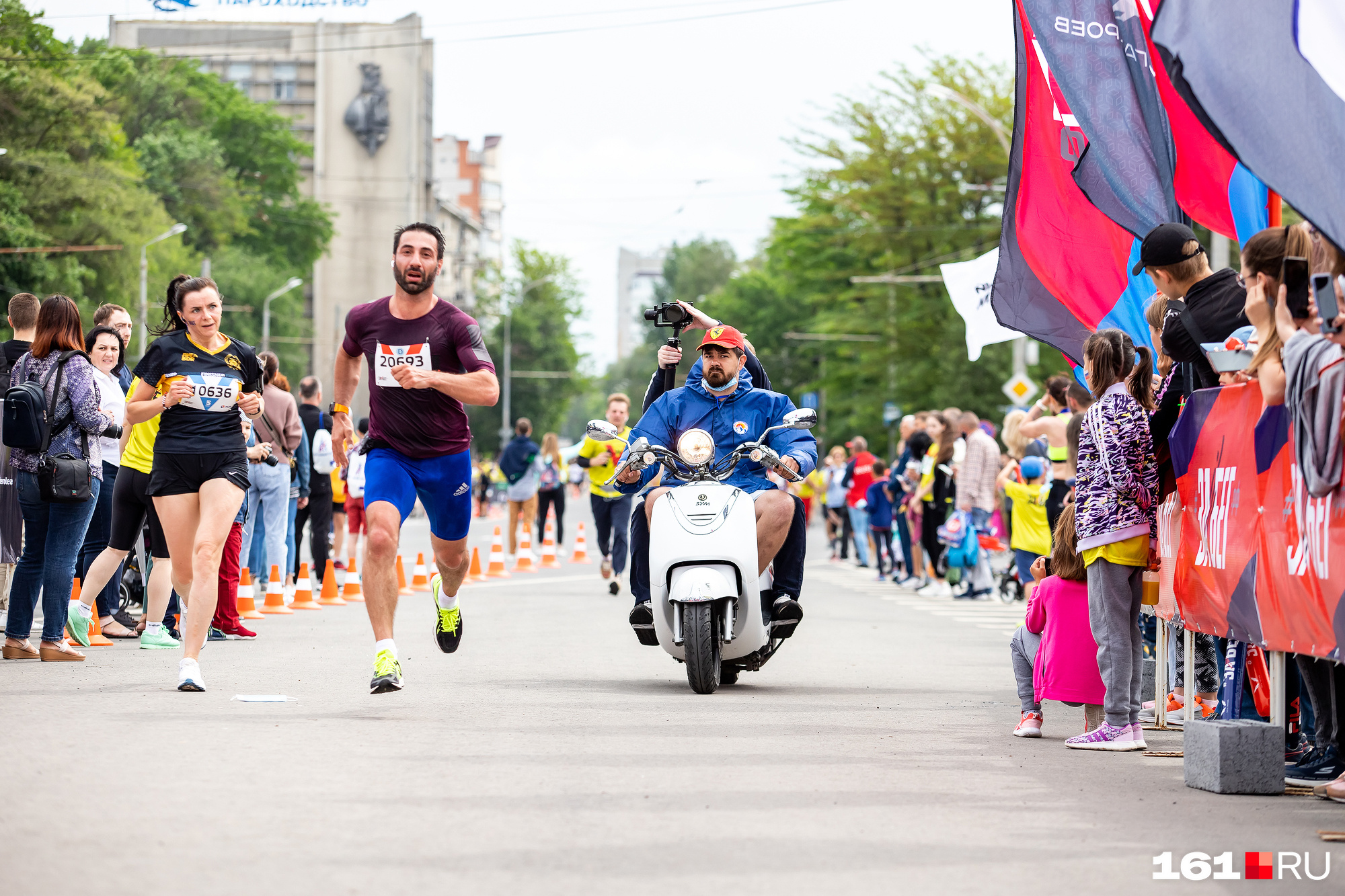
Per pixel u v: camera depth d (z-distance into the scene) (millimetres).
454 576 11023
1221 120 7891
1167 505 9477
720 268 163500
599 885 5449
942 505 24219
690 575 11094
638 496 12391
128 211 68000
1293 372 7270
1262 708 9383
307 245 107062
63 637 12391
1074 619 9453
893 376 64375
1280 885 5789
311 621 17266
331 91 138875
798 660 14273
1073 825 6750
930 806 7055
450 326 10281
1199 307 9133
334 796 6883
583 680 11977
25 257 60688
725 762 8086
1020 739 9516
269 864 5625
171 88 96062
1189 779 7938
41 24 61500
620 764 7957
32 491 12203
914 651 15312
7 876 5367
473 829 6297
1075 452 14438
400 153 139750
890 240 63625
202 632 10664
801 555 11812
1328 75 7836
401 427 10281
